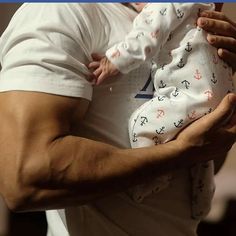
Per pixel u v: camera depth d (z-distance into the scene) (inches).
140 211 87.6
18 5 195.0
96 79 84.7
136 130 86.1
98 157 77.6
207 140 82.8
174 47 88.4
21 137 75.8
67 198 77.2
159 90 88.0
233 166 206.2
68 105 79.6
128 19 91.4
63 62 80.0
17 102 77.9
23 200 76.3
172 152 81.0
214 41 88.3
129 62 85.0
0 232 204.4
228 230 199.9
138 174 79.1
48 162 75.2
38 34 81.4
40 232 206.7
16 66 81.0
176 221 90.6
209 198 93.9
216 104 86.9
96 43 86.7
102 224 87.4
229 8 154.0
